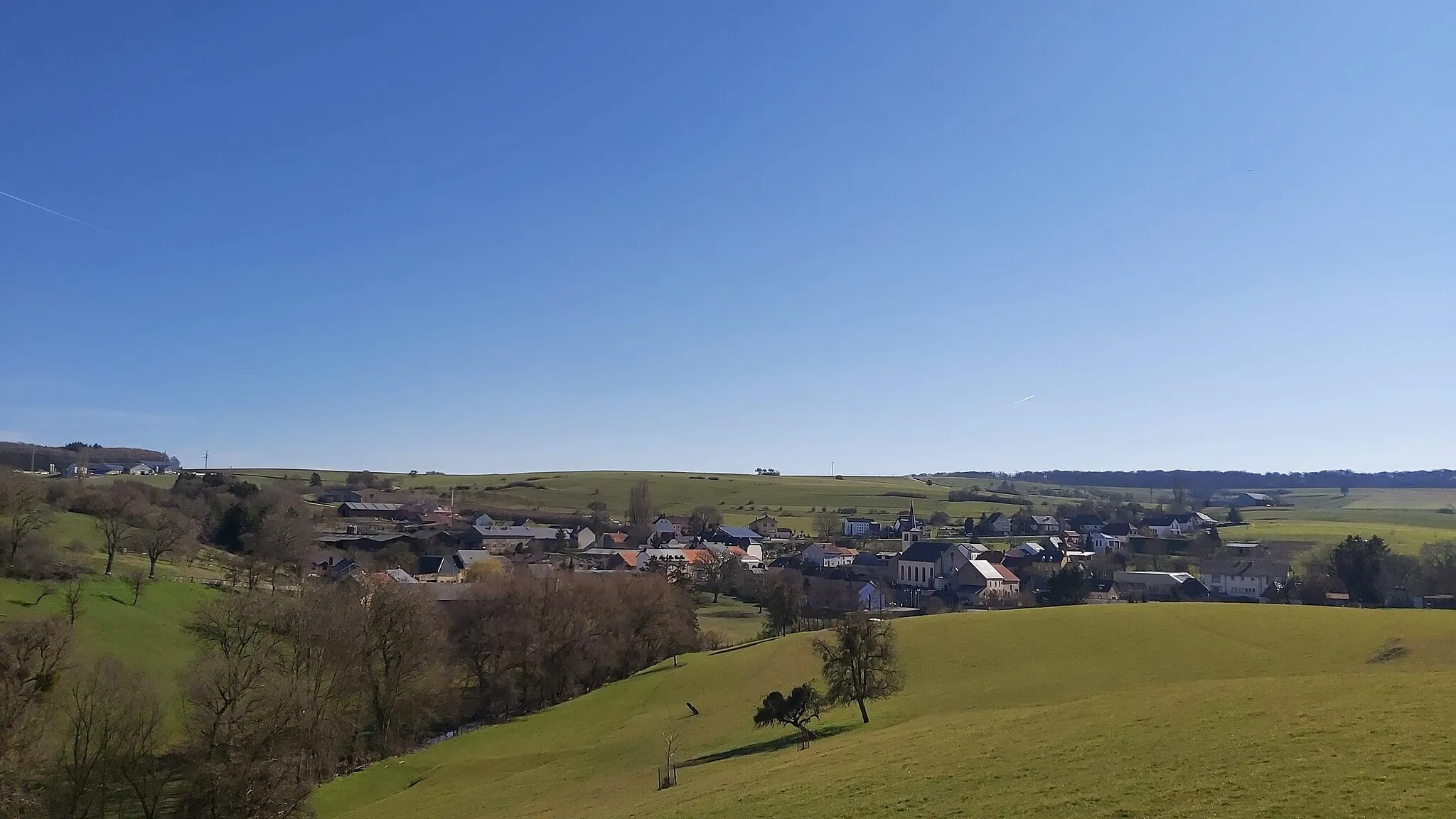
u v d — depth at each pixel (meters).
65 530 123.25
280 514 171.62
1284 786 28.48
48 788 53.94
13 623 68.38
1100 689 66.94
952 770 38.78
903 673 72.12
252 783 56.31
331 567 164.88
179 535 121.88
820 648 71.69
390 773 76.31
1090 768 34.88
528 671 106.94
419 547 199.38
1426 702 36.34
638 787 55.88
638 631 128.50
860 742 53.69
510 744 83.88
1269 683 46.81
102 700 57.69
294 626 78.12
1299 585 161.38
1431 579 147.00
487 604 109.62
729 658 110.75
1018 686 71.44
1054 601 164.00
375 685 85.06
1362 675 46.34
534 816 52.81
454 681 101.88
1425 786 26.38
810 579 196.75
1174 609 98.94
